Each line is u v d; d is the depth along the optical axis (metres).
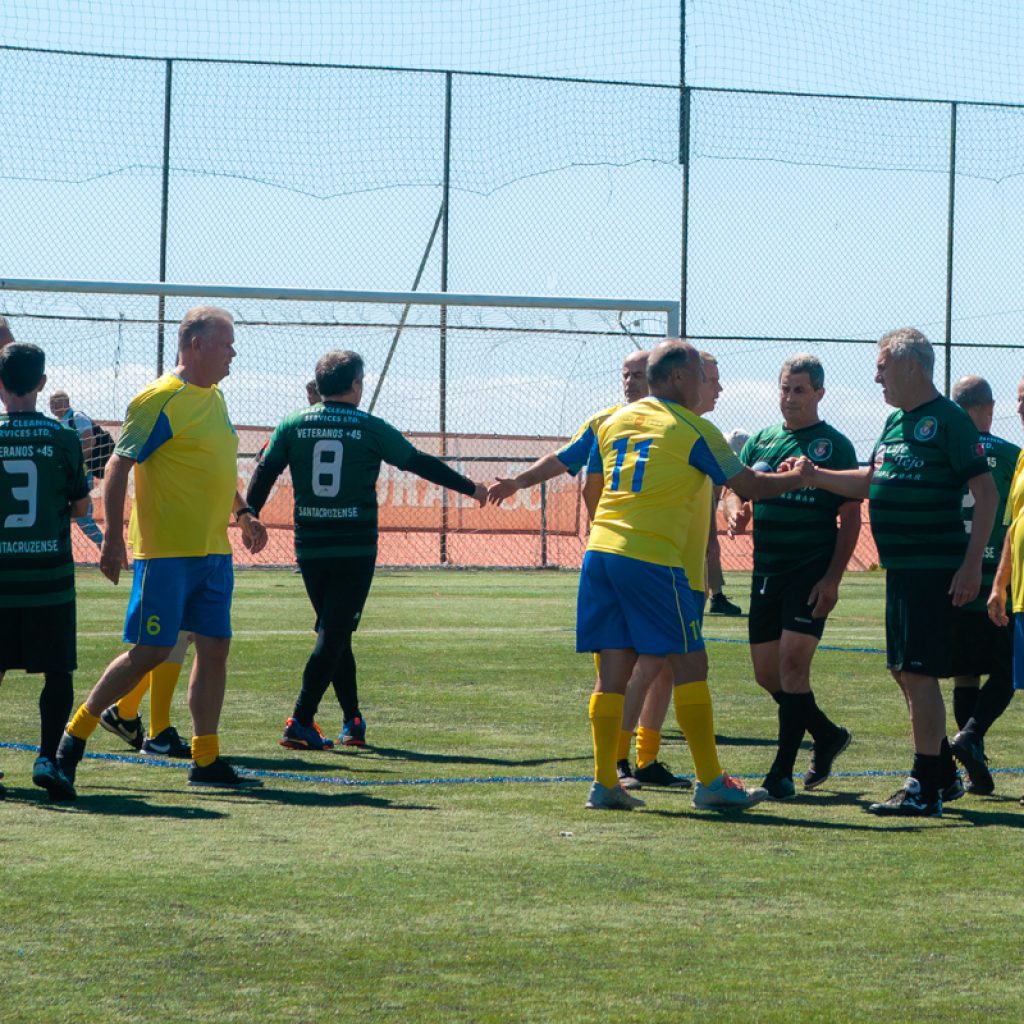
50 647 16.39
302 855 13.64
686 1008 9.59
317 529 20.66
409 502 61.81
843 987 10.03
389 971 10.25
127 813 15.62
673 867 13.41
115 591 47.22
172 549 17.09
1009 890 12.70
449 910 11.78
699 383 16.81
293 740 20.44
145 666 17.00
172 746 20.03
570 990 9.91
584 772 18.89
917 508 16.12
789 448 18.31
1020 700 26.83
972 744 17.73
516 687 27.41
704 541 16.81
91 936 10.92
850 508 17.75
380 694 26.42
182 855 13.55
